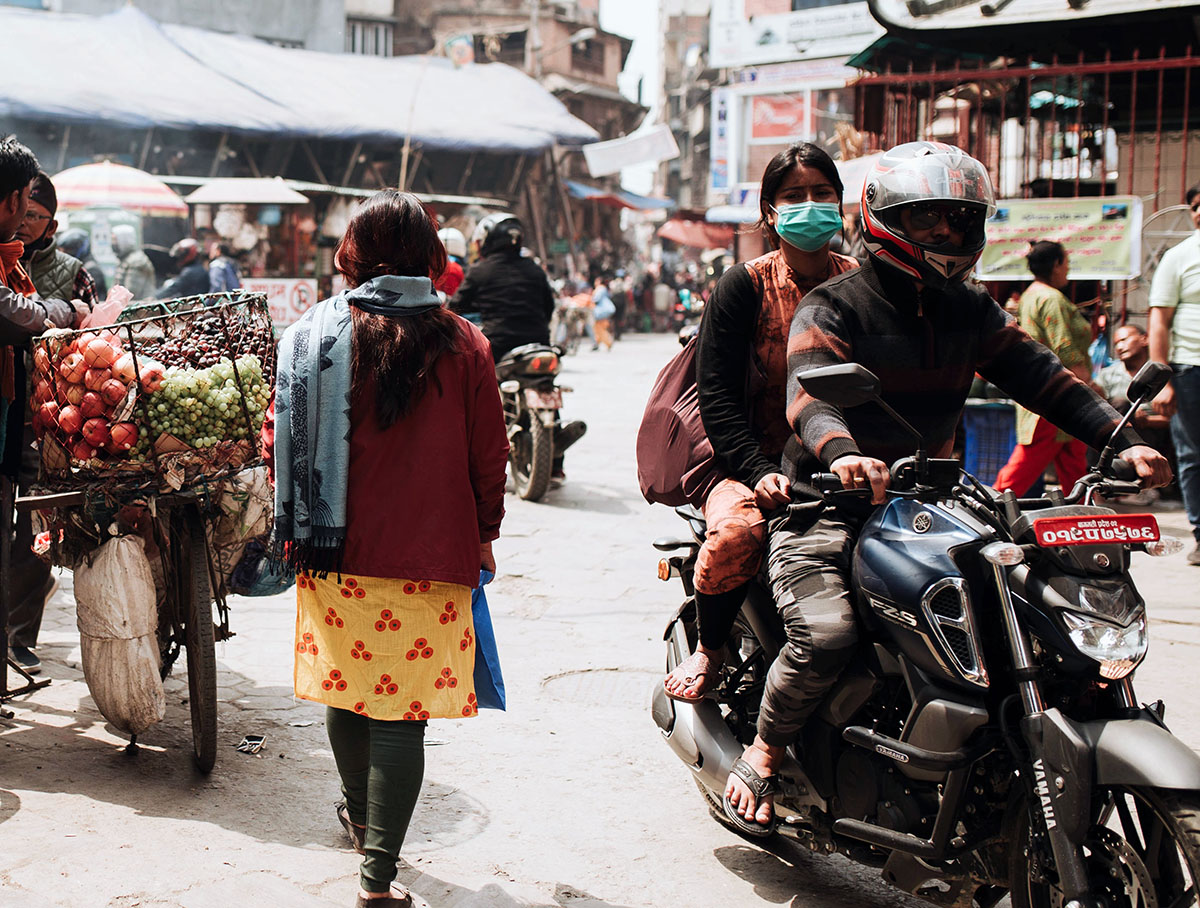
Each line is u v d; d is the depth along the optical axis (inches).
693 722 127.8
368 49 1344.7
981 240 111.3
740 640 137.8
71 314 163.9
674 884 125.4
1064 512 98.7
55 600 224.2
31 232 175.0
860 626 111.1
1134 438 109.2
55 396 140.4
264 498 153.7
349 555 110.2
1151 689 186.1
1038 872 99.5
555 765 155.6
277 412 110.8
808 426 110.7
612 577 251.9
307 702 174.4
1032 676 97.3
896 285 116.1
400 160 1099.9
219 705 171.8
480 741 162.9
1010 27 372.2
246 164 989.8
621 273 1366.9
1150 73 424.5
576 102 1616.6
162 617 156.5
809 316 116.1
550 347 330.6
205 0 1154.0
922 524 106.7
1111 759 92.3
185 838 129.5
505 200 1235.2
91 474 141.2
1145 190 438.0
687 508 137.5
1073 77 428.5
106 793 140.6
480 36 1505.9
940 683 103.2
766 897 123.3
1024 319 285.0
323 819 136.3
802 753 117.3
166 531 150.7
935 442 120.8
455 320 115.3
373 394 110.3
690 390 132.3
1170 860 97.0
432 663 112.0
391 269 114.1
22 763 148.3
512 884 123.3
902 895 124.8
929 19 374.3
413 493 110.5
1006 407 336.2
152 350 145.3
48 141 881.5
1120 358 327.0
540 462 326.6
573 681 188.1
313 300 670.5
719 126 1061.8
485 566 121.3
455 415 113.3
